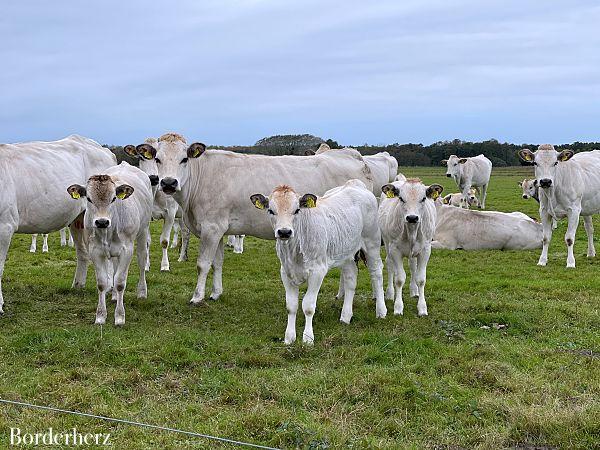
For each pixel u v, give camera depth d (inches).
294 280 174.9
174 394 137.6
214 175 223.9
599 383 141.6
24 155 214.4
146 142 304.8
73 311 210.1
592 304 217.3
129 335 178.1
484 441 116.1
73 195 184.4
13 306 215.0
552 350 166.4
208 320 202.5
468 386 142.3
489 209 614.5
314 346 169.5
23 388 137.9
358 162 249.0
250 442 115.9
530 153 302.7
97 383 141.3
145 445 114.6
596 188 307.0
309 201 168.1
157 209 285.3
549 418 121.0
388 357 159.9
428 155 1608.0
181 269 295.7
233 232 228.8
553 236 409.1
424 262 203.3
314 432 117.3
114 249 189.0
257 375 146.8
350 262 194.1
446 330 183.5
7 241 203.8
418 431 121.3
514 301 221.5
